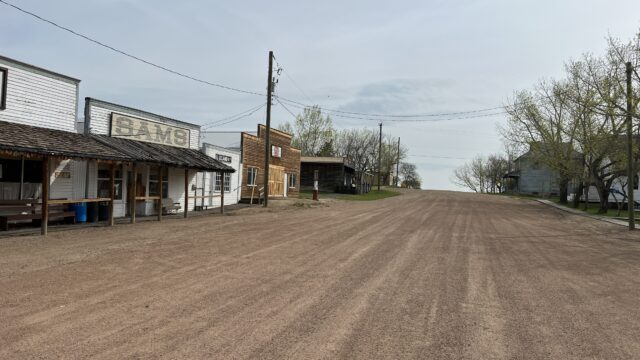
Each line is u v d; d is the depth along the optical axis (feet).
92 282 24.26
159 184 59.06
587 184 112.27
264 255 34.12
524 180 216.74
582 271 31.81
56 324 17.49
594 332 18.38
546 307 22.02
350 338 16.93
